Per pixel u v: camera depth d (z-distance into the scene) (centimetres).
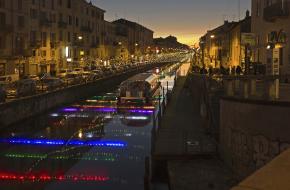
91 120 3803
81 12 9506
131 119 3812
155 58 15775
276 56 2702
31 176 2089
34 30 6944
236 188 323
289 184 328
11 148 2709
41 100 3919
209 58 8319
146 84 4681
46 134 3191
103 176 2050
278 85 1588
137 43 15175
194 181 1482
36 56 6994
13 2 5950
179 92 4909
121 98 4603
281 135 1383
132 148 2692
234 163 1639
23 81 4219
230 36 6725
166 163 1761
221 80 2528
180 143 1977
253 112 1509
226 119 1762
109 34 12188
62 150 2655
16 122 3341
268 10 3469
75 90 5097
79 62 9100
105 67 9156
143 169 2183
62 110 4400
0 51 5653
